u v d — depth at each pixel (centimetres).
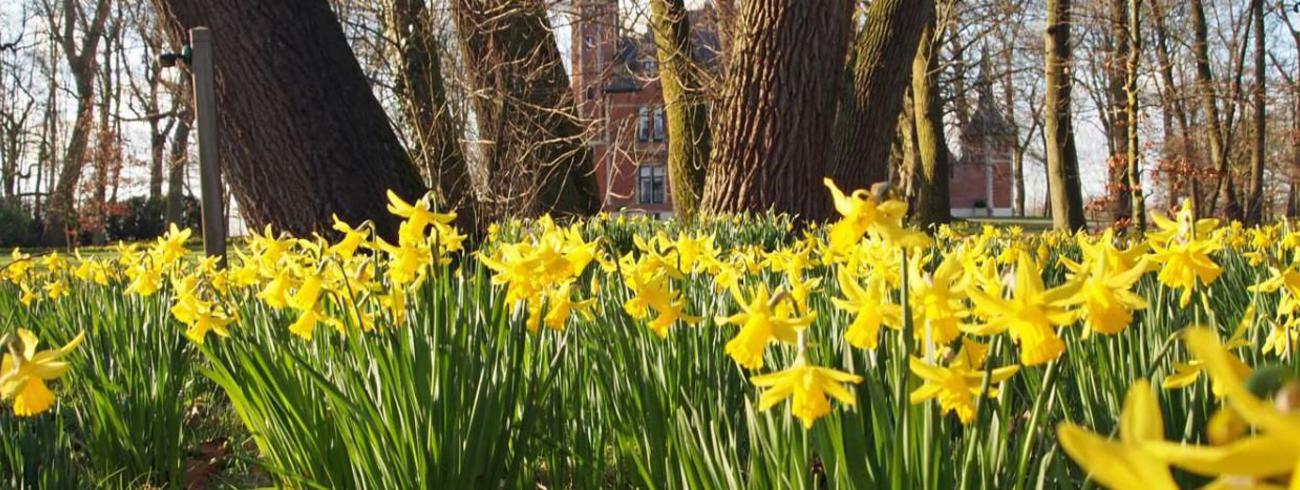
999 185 5141
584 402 267
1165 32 1518
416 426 212
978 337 239
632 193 1311
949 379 140
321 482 232
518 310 230
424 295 242
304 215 644
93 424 303
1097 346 227
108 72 2688
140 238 2822
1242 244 489
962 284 147
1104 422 209
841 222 147
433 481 210
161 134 2753
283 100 625
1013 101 2491
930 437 147
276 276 254
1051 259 492
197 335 269
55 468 240
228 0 612
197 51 570
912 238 143
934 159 1875
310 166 634
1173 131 1811
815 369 142
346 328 244
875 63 1008
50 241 2630
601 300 288
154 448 303
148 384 310
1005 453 159
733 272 285
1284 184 2625
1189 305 270
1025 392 266
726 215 816
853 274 233
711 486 180
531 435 238
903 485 149
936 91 1877
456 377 218
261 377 233
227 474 318
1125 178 1521
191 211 2959
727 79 929
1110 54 1393
